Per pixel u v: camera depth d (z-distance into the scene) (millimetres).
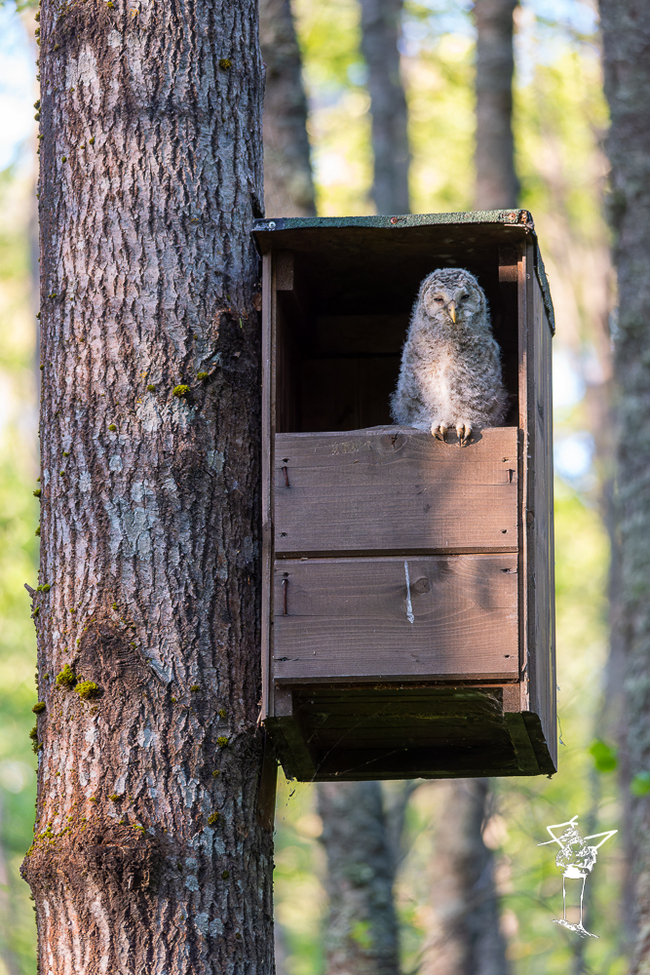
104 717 8180
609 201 15781
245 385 9234
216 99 9570
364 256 10211
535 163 34344
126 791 8031
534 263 9734
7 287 36594
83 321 8977
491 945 22172
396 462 8969
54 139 9414
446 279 10461
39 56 9773
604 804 20609
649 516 14594
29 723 30297
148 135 9312
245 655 8711
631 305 15250
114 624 8383
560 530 36094
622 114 15695
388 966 16812
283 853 27969
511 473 8883
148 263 9086
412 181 33688
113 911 7742
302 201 17719
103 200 9172
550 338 11328
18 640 29141
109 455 8727
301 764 9633
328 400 11727
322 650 8664
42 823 8141
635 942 13305
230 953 7926
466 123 33719
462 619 8664
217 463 8906
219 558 8750
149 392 8836
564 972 25891
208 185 9391
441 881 21578
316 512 8914
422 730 9984
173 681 8344
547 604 9977
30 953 25984
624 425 15070
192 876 7953
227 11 9805
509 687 8586
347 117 32625
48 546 8766
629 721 14211
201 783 8195
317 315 11719
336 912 17156
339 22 30172
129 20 9492
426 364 10734
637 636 14336
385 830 17703
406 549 8820
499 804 20875
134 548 8562
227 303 9234
